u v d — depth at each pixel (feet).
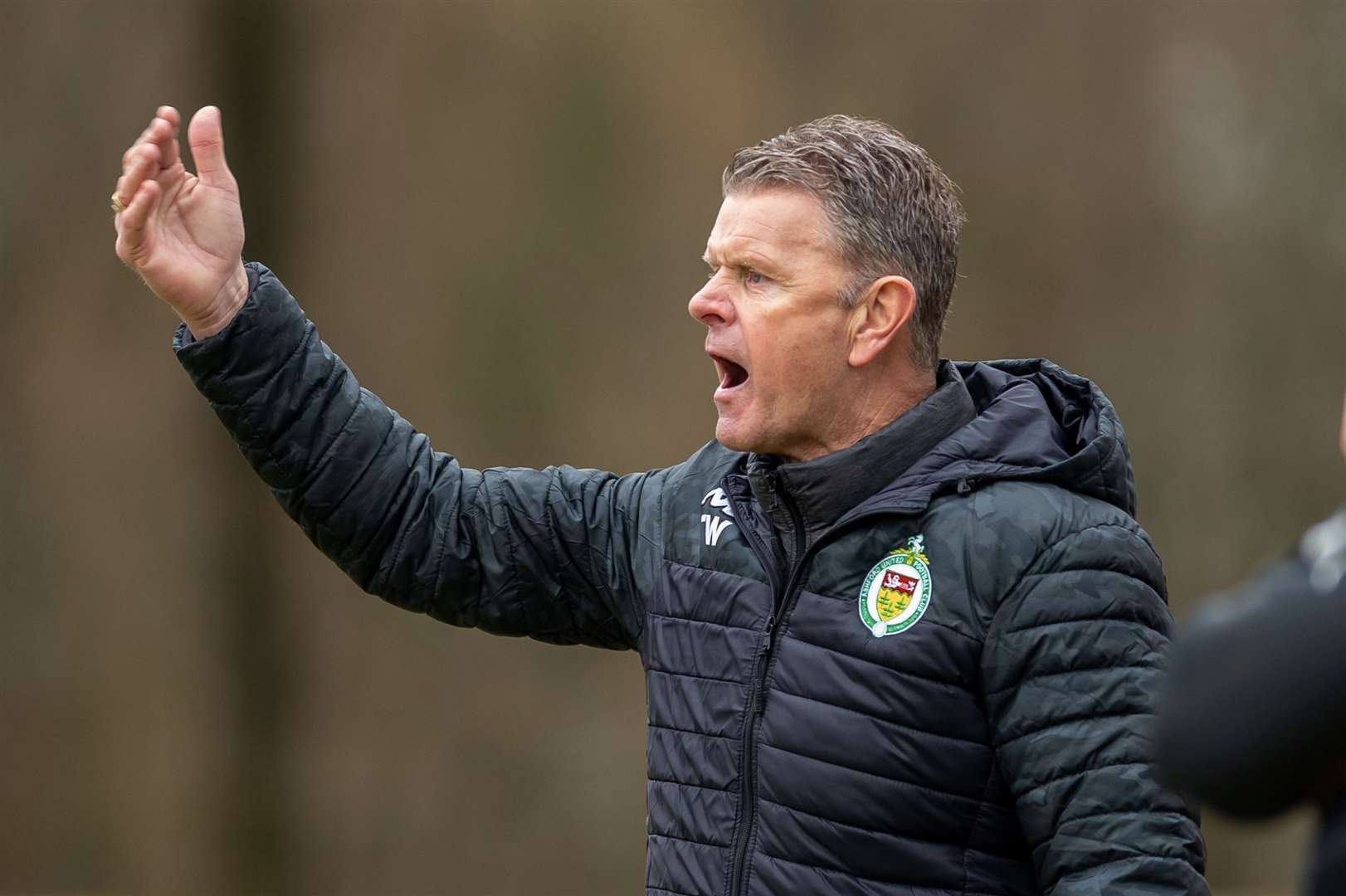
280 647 109.29
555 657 111.34
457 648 110.52
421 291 110.52
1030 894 25.61
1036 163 116.37
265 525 109.09
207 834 107.65
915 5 115.03
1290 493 118.62
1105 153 116.57
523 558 30.17
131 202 27.61
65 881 106.11
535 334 111.24
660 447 112.57
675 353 112.68
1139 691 24.52
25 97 103.14
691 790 27.02
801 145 27.78
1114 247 117.08
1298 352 117.91
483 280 111.04
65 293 104.63
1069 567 25.11
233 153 108.58
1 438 104.53
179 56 105.70
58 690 105.81
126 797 106.52
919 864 25.23
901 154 27.76
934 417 27.17
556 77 111.34
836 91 114.73
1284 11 116.98
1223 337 117.50
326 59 109.09
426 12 109.70
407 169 110.52
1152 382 117.60
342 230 110.22
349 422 29.71
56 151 103.86
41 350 104.63
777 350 27.40
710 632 27.48
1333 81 117.39
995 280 116.67
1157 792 23.90
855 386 27.76
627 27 111.55
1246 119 117.08
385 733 109.91
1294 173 117.60
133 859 106.32
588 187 111.86
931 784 25.22
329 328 110.11
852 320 27.45
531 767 110.73
